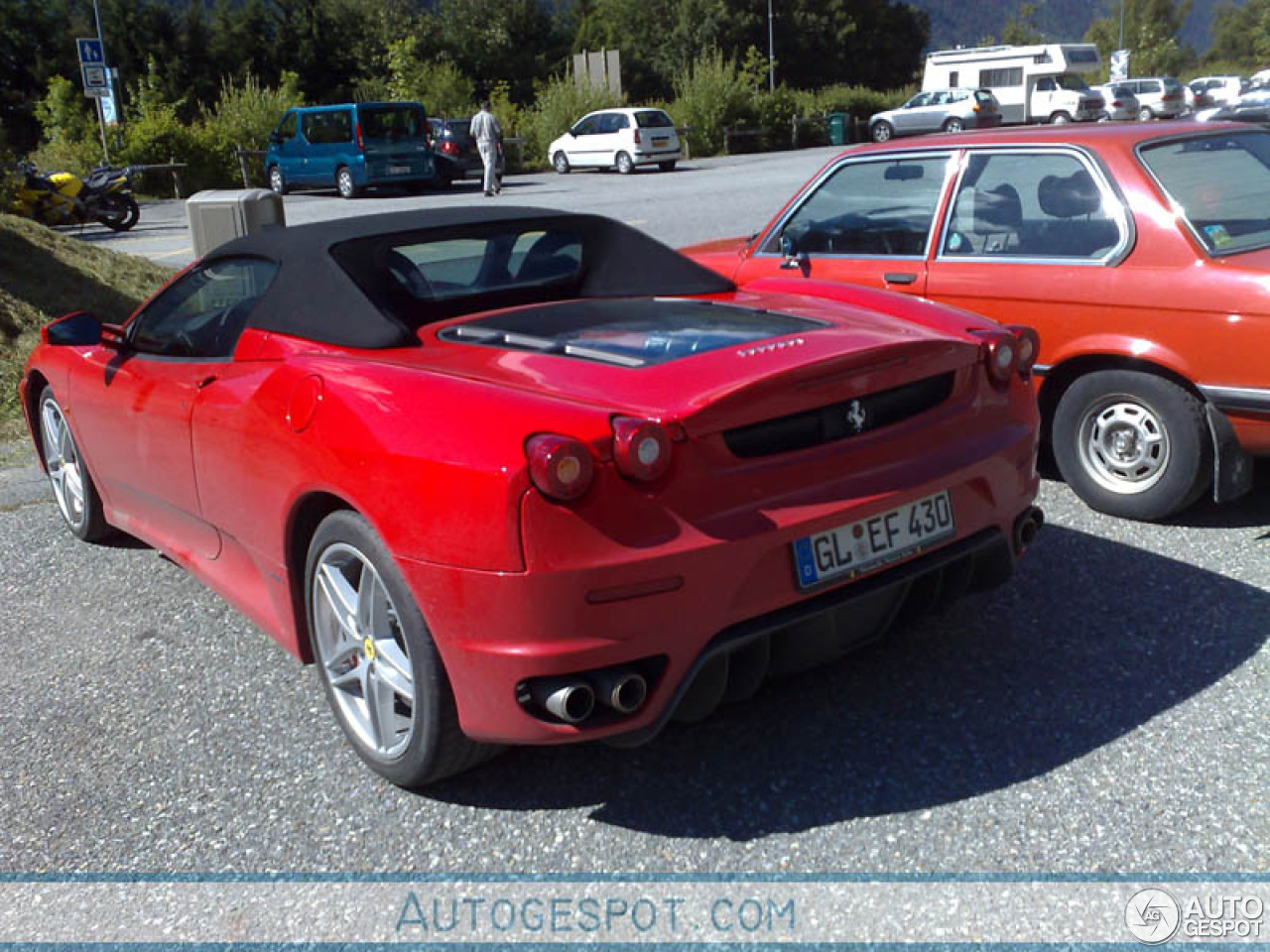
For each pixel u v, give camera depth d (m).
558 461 2.35
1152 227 4.29
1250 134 4.84
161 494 3.92
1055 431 4.63
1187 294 4.14
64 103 29.97
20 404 7.29
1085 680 3.26
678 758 3.02
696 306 3.43
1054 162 4.60
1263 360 3.98
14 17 44.59
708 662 2.62
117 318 9.20
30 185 17.45
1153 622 3.59
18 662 3.82
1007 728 3.04
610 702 2.47
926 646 3.53
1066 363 4.56
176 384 3.64
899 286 5.03
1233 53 106.00
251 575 3.50
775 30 69.00
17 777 3.10
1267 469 5.09
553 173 30.52
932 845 2.60
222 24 47.34
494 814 2.83
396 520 2.60
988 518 3.04
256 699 3.48
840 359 2.72
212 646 3.87
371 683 2.91
